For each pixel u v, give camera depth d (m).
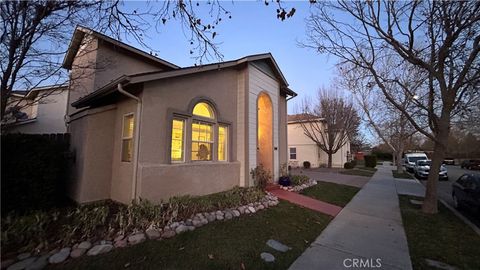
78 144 6.19
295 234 4.85
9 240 3.38
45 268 3.03
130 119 6.04
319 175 16.52
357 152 39.78
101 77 9.02
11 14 4.23
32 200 5.02
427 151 38.25
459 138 34.62
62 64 5.66
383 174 18.88
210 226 4.74
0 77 4.66
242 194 6.73
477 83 6.60
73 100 9.84
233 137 8.35
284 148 11.53
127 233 3.95
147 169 5.46
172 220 4.57
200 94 7.12
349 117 21.09
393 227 5.61
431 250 4.31
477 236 5.08
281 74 10.40
